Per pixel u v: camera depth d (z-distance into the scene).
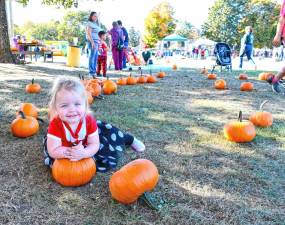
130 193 2.21
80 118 2.60
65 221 2.09
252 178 2.75
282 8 5.65
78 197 2.38
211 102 5.80
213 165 2.99
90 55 9.53
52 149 2.55
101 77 9.51
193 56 39.34
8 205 2.24
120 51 12.53
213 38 66.56
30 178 2.63
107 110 4.86
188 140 3.63
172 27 59.81
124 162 2.98
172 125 4.20
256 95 6.70
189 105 5.49
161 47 49.78
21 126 3.53
